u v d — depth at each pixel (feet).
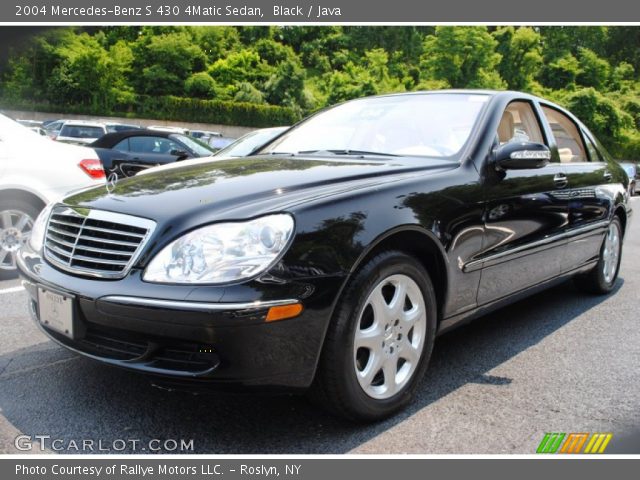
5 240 15.28
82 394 8.64
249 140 23.34
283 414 8.17
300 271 6.77
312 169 8.87
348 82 158.30
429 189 8.58
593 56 186.80
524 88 172.04
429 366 10.11
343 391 7.31
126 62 144.36
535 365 10.28
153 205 7.45
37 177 15.60
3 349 10.34
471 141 10.03
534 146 9.64
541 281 11.69
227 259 6.64
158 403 8.41
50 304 7.69
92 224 7.68
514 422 8.14
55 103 140.87
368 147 10.80
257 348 6.58
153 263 6.88
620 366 10.32
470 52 158.20
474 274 9.30
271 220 6.88
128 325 6.84
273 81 155.63
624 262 20.20
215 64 162.09
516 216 10.19
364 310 7.49
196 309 6.42
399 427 7.91
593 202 13.23
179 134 31.86
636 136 163.32
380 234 7.50
